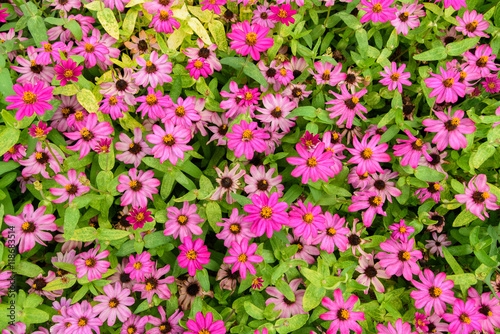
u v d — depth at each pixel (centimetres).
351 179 68
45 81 68
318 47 74
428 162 71
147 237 64
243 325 63
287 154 67
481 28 74
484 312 66
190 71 66
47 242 69
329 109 67
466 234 70
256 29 65
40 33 69
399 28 73
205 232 66
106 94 67
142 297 64
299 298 65
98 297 64
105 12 68
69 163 66
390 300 67
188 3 72
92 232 62
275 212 60
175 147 63
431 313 67
